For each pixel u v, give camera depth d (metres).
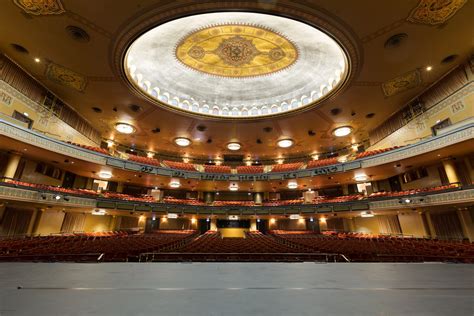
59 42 9.32
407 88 12.18
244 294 2.28
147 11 8.09
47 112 12.52
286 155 22.69
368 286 2.57
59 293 2.24
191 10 8.15
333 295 2.24
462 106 10.52
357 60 10.09
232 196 22.86
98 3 7.71
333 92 12.70
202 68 14.91
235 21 11.28
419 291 2.35
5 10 7.92
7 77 10.33
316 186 20.27
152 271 3.37
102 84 12.00
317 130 17.16
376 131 16.66
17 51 9.87
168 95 15.51
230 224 21.70
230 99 17.17
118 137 18.64
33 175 12.95
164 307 1.91
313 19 8.36
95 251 7.18
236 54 13.83
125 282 2.69
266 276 3.09
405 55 9.83
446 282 2.72
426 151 11.17
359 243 10.32
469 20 8.20
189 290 2.40
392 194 13.51
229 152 22.02
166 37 11.97
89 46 9.49
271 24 11.42
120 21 8.39
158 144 20.08
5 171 11.17
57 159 13.10
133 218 18.89
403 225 14.62
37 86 11.89
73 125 14.62
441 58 10.06
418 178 14.24
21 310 1.78
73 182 15.98
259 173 18.52
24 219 11.95
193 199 21.83
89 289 2.39
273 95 16.58
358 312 1.80
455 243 9.55
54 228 13.65
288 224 20.98
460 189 10.20
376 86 11.97
